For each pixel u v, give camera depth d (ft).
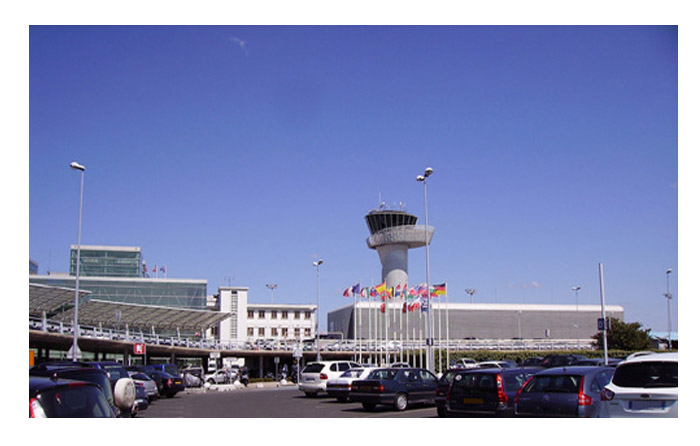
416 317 304.50
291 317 360.07
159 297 306.76
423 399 82.12
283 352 242.58
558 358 125.80
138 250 357.82
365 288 196.24
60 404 30.68
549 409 45.47
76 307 128.26
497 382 56.90
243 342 242.58
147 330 278.87
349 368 113.39
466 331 315.37
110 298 299.58
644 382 38.52
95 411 31.65
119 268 353.72
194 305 311.06
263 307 357.20
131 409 39.06
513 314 325.01
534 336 325.83
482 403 57.11
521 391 47.93
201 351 225.97
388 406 86.99
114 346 192.95
